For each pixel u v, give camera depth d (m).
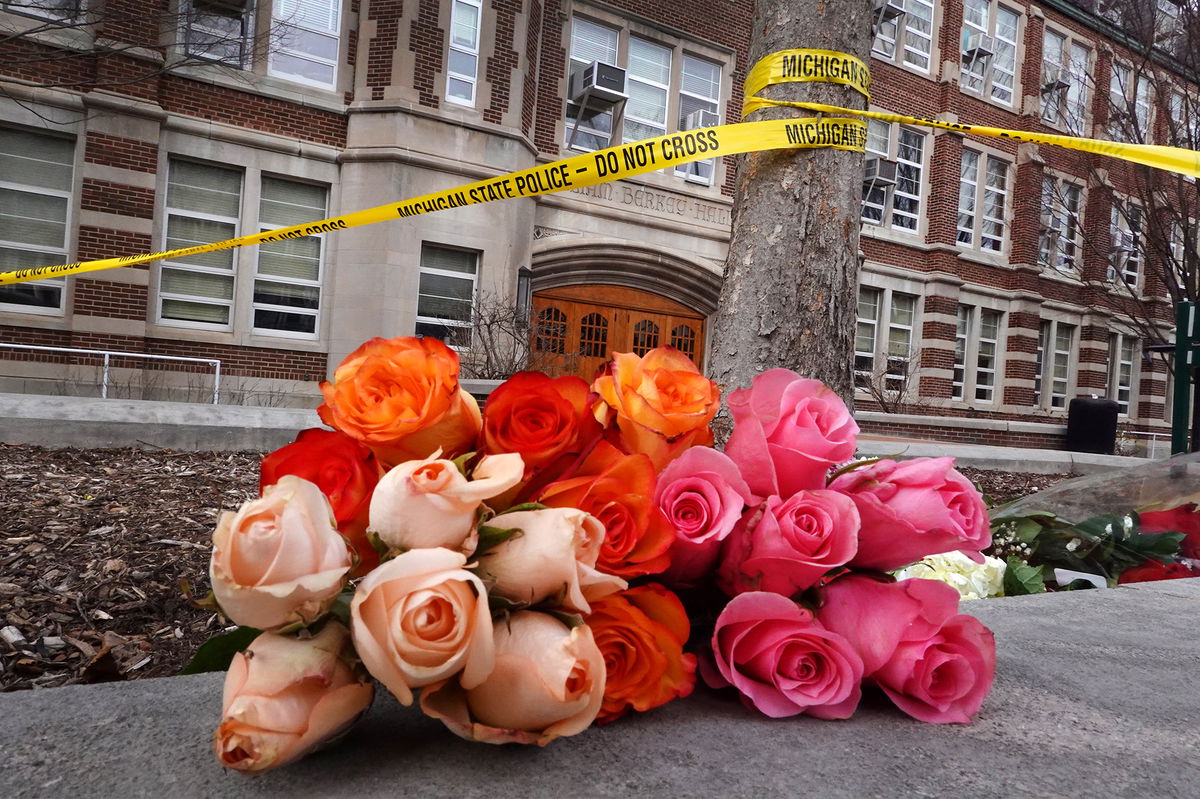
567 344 15.05
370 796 0.83
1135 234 12.73
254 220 12.26
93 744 0.93
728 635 1.10
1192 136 11.20
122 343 11.27
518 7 13.44
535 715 0.83
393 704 1.10
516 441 1.00
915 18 19.77
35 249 11.10
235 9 12.04
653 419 1.07
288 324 12.68
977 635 1.15
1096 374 22.89
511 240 13.35
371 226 12.42
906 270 19.34
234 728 0.73
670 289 15.80
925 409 19.25
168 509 3.89
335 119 12.72
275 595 0.72
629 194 15.14
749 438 1.15
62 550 3.14
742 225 3.68
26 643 2.36
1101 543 2.98
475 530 0.84
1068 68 20.45
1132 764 1.06
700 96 16.34
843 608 1.13
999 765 1.03
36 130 10.99
